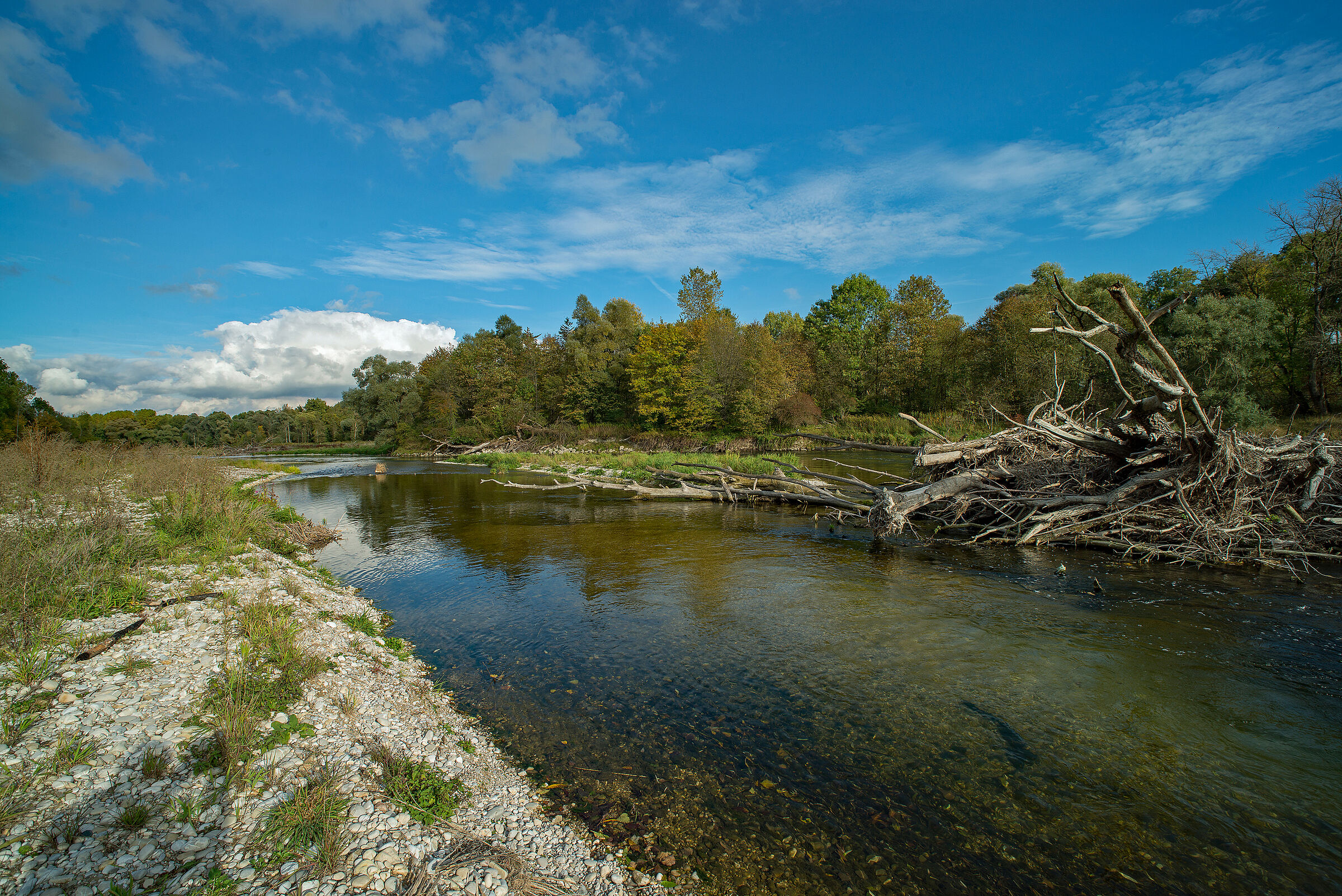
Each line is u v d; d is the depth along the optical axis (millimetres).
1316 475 10406
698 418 51062
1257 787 4531
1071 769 4844
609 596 10031
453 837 3945
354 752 4785
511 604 9805
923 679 6508
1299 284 30906
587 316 80375
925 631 7871
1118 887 3650
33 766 3926
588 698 6363
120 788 3867
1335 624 7586
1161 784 4605
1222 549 10461
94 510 11203
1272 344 29469
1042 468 13805
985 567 11047
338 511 20688
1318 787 4500
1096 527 12273
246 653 6055
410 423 69000
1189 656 6773
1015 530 13602
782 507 19578
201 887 3180
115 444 23109
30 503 11766
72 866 3188
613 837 4145
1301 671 6332
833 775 4879
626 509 20078
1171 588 9312
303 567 11602
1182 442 11312
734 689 6480
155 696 5039
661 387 54781
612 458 39344
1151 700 5836
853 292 69000
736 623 8508
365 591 10805
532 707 6195
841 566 11500
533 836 4102
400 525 17578
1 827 3375
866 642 7590
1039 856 3934
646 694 6430
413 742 5207
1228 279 35812
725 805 4516
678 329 56688
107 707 4773
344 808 4031
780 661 7156
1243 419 27094
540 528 16734
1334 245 28719
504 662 7402
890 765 4988
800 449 46188
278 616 7363
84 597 6930
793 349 61938
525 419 60938
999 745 5223
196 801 3852
